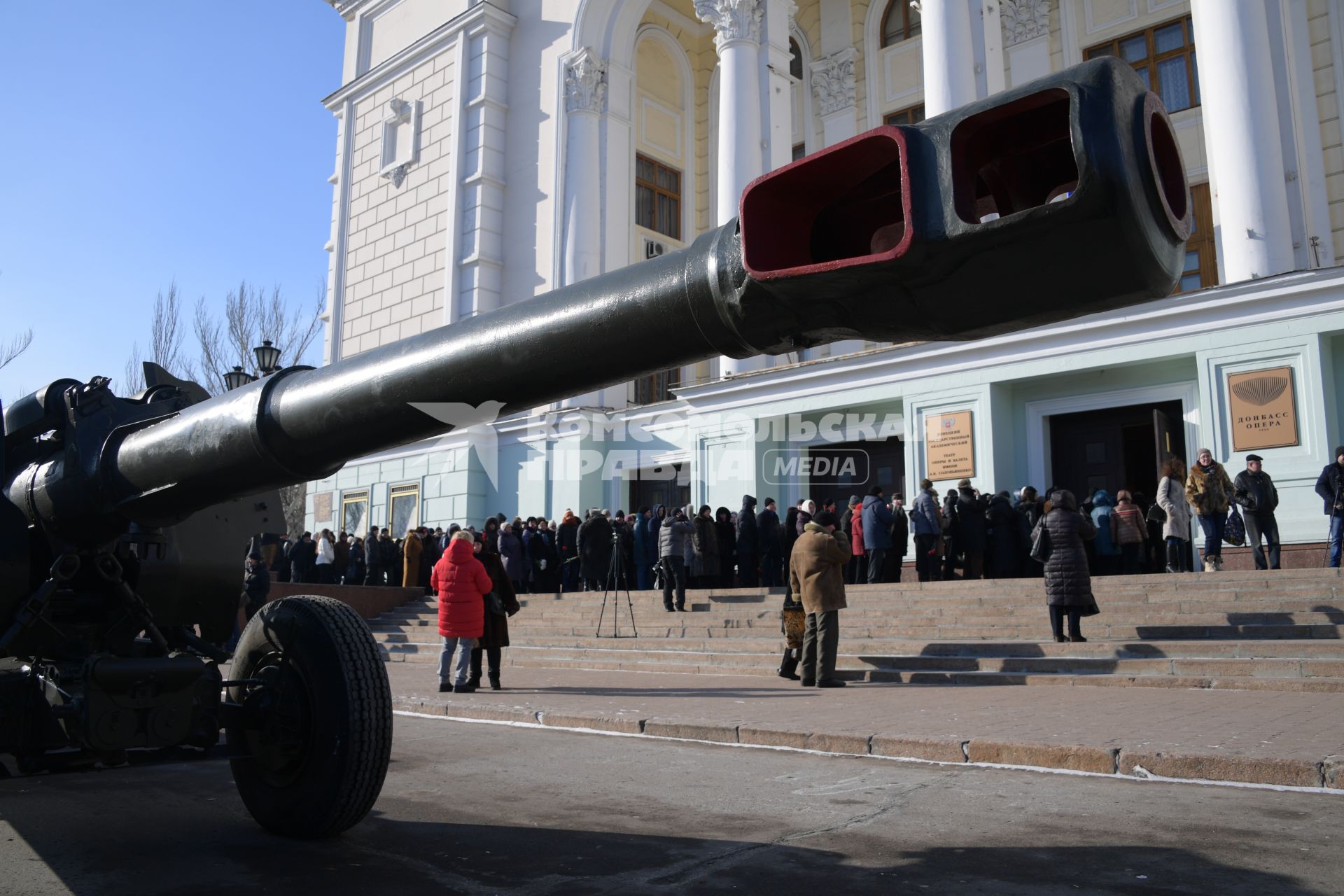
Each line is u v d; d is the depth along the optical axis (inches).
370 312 1016.9
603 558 612.1
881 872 123.3
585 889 116.7
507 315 92.8
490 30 948.6
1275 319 508.1
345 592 678.5
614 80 906.7
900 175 62.9
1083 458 616.7
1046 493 582.2
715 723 240.7
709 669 406.9
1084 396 597.6
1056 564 361.1
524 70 946.7
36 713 129.6
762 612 489.7
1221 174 546.9
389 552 770.2
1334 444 487.8
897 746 210.2
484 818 155.7
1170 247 60.0
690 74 1007.6
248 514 160.7
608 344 84.7
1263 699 267.4
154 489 127.0
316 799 132.1
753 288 72.9
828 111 888.9
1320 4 612.7
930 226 61.6
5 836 143.1
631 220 904.3
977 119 61.2
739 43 758.5
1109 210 56.4
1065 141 64.1
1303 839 136.9
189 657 129.8
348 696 131.1
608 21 909.8
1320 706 249.0
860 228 72.7
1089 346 566.3
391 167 1015.0
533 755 220.4
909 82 845.8
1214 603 377.1
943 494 609.3
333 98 1100.5
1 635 131.7
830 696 305.9
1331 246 588.4
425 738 247.4
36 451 146.2
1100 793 169.5
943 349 613.6
